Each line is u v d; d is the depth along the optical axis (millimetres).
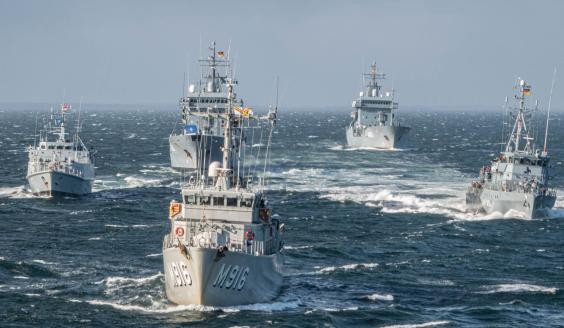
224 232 178625
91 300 184875
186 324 164875
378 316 180500
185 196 182125
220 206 181125
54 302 183250
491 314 185000
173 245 173000
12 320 170875
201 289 168250
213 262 165375
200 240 172375
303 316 174750
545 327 177125
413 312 185000
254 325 165625
